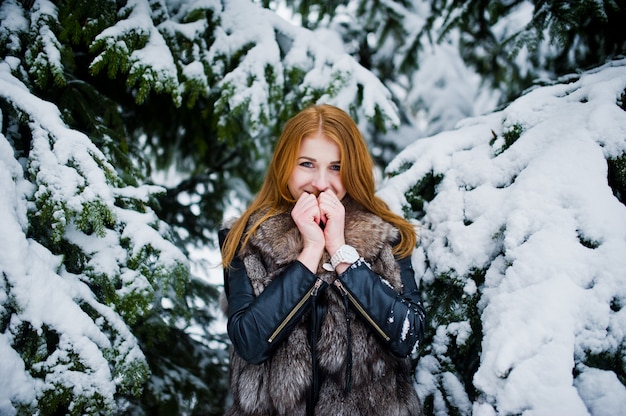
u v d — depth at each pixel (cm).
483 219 126
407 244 131
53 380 110
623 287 96
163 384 177
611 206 104
